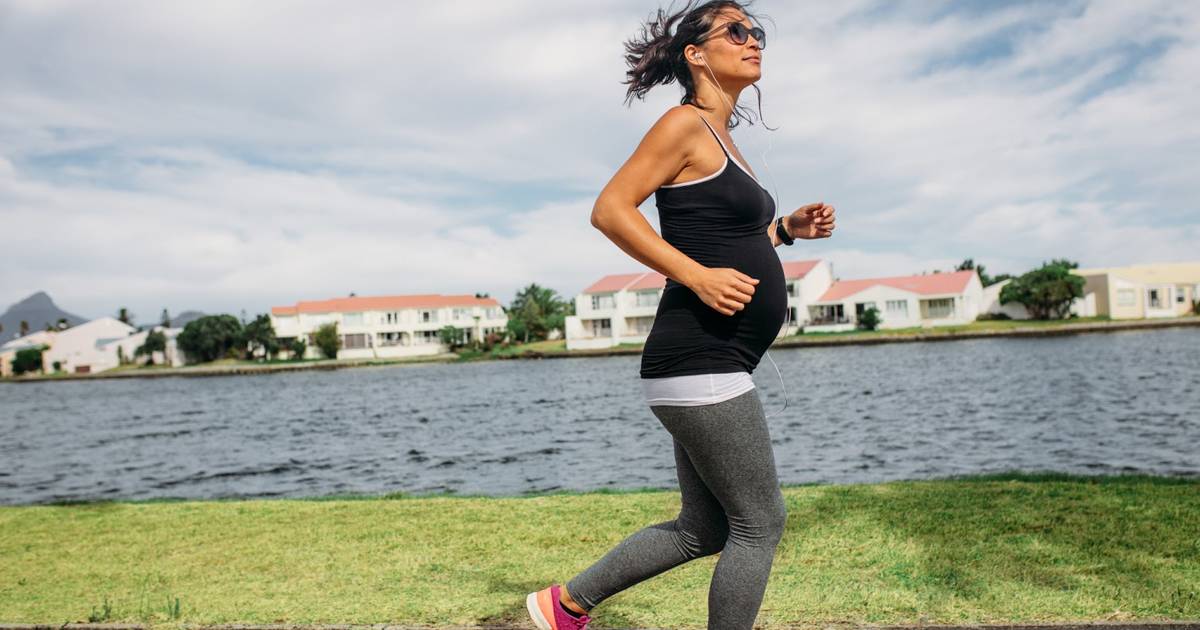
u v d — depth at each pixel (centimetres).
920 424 1872
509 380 5100
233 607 393
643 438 1830
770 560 232
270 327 9562
